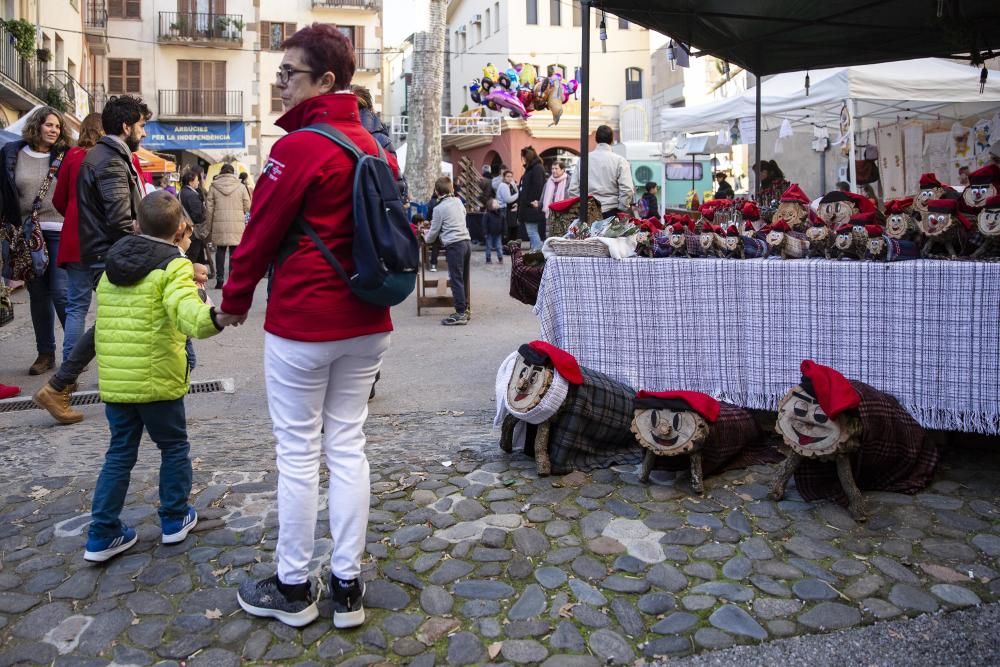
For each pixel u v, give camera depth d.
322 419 2.75
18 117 20.97
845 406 3.30
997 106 12.30
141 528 3.47
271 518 3.54
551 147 35.09
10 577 3.07
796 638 2.59
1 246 6.01
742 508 3.50
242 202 12.00
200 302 2.85
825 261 4.03
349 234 2.55
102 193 4.89
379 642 2.61
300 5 37.25
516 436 4.23
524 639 2.62
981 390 3.61
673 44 7.40
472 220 18.55
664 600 2.81
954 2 6.20
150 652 2.60
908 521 3.32
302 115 2.62
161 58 35.94
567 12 36.69
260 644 2.61
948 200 3.71
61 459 4.40
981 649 2.51
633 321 4.52
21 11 19.88
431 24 19.95
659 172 24.02
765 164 9.89
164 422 3.19
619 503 3.58
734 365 4.31
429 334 8.39
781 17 6.78
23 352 7.48
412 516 3.52
